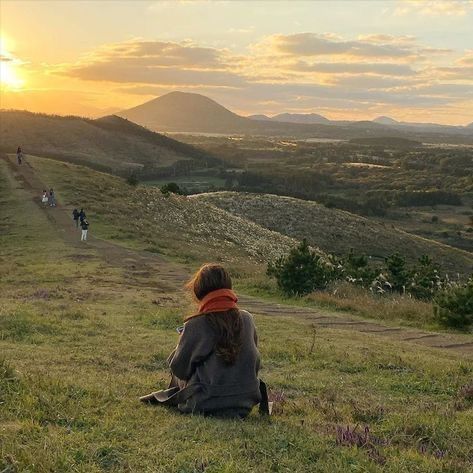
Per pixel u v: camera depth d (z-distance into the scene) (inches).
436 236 4244.6
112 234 1486.2
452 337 613.3
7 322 455.5
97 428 186.9
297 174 7081.7
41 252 1206.3
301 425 209.9
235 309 198.8
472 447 208.4
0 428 181.2
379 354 437.4
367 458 173.8
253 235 2206.0
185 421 195.8
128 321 542.3
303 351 422.6
